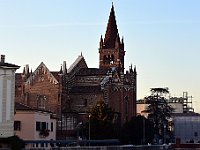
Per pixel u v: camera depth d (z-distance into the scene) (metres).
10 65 77.44
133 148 92.38
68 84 170.88
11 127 76.69
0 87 75.56
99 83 174.25
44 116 111.44
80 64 182.00
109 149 81.62
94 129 139.50
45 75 167.00
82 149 74.44
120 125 170.00
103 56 195.62
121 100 178.25
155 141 173.00
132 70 189.88
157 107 186.38
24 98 167.50
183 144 120.94
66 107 167.88
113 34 198.00
